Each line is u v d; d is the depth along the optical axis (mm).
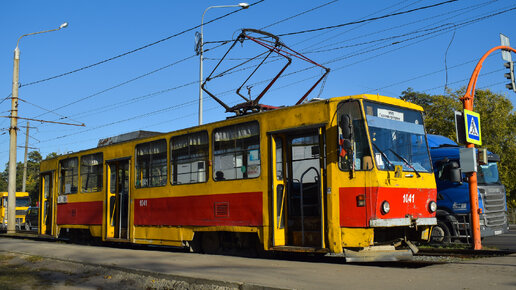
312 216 10852
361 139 10234
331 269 9367
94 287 9375
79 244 18578
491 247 14477
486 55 13703
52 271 11430
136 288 9078
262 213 11422
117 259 12117
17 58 26234
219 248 13125
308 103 10906
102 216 16875
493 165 16891
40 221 21188
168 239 13984
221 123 12742
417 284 7566
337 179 10289
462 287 7242
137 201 15305
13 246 16859
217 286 8297
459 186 15305
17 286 9586
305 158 11117
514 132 34531
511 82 14758
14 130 26047
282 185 11453
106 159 17062
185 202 13539
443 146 16906
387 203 10094
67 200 19047
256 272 9156
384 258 9805
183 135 13914
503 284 7406
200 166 13211
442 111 33938
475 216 13156
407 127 11195
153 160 14938
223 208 12383
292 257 12430
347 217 10109
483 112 33938
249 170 11852
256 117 11859
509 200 36469
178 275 9070
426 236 11266
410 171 10836
